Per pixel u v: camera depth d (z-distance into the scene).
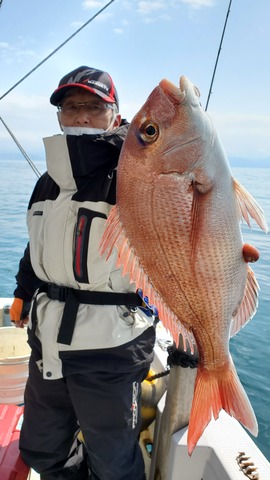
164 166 1.19
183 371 1.76
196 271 1.25
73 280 1.75
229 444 1.75
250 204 1.22
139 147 1.20
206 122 1.18
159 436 1.98
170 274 1.27
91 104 1.75
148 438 2.27
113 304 1.73
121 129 1.75
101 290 1.73
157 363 2.41
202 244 1.23
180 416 1.82
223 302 1.29
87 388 1.74
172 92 1.16
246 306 1.32
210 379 1.34
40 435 1.97
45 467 2.00
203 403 1.33
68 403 1.95
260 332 4.97
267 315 5.37
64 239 1.73
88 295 1.73
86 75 1.74
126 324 1.75
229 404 1.30
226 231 1.23
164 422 1.90
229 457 1.67
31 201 2.01
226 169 1.22
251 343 4.72
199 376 1.36
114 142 1.70
